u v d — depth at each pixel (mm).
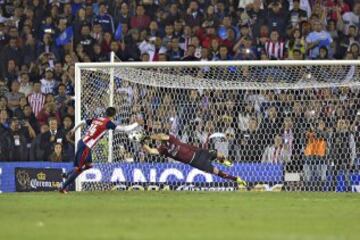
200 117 62719
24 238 28953
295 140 60875
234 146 62062
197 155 52812
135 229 31719
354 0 79125
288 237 29250
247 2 79688
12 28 77188
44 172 61906
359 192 56875
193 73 69000
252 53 71625
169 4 79500
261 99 62469
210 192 55281
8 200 46969
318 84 60406
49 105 68188
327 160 59906
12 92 72125
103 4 79438
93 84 62969
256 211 40375
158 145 60750
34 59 76188
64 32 77438
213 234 30125
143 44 75312
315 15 75438
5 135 64562
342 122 60406
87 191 56469
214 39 72500
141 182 60031
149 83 62344
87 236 29312
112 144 61031
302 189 59938
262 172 60000
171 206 43031
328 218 37219
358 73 62062
